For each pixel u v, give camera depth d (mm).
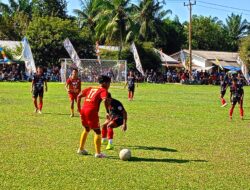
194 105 26562
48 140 12883
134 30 67812
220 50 102938
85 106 10688
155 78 65562
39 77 20125
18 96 30406
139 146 12250
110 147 11664
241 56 73875
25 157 10500
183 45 96688
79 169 9461
